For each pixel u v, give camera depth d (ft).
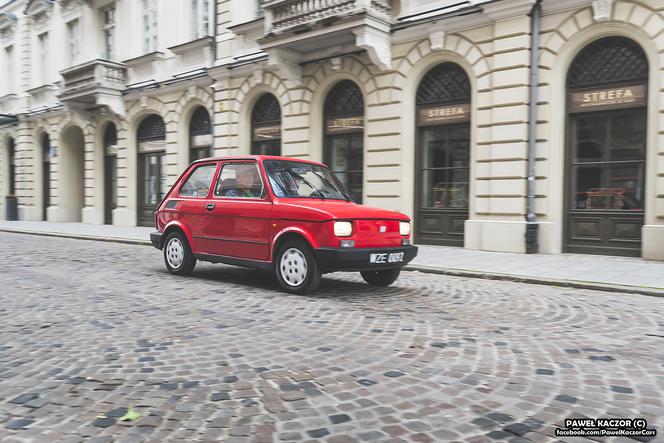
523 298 21.71
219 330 15.78
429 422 9.49
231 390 10.96
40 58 83.20
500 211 36.94
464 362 12.84
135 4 65.82
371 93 43.45
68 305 19.31
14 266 29.99
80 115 71.00
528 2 34.58
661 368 12.50
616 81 33.60
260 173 23.38
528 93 35.78
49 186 84.33
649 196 32.24
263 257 22.66
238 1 53.62
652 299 21.71
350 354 13.44
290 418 9.64
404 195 42.22
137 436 8.93
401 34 41.29
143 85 64.49
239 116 54.08
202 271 28.43
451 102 40.29
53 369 12.25
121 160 67.56
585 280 25.02
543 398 10.60
